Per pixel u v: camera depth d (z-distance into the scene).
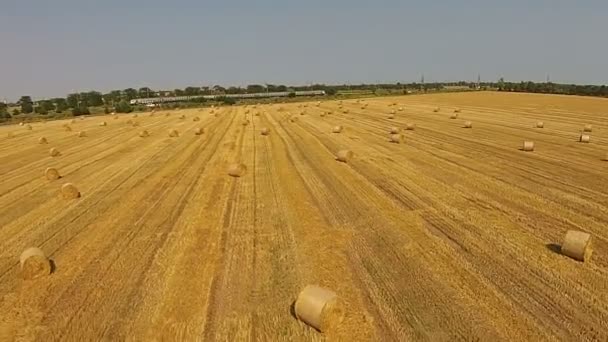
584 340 6.24
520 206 12.28
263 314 7.25
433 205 12.61
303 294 6.95
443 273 8.37
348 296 7.69
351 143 25.09
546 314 6.88
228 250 9.85
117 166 20.48
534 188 14.12
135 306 7.60
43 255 8.95
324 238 10.37
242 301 7.66
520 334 6.41
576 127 30.14
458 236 10.18
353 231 10.77
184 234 10.93
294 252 9.62
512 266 8.55
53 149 24.70
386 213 12.02
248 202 13.55
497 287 7.75
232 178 16.97
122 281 8.52
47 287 8.41
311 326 6.84
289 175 17.16
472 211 11.98
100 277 8.74
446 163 18.53
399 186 14.89
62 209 13.62
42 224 12.23
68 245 10.53
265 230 11.04
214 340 6.59
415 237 10.22
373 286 8.00
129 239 10.74
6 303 7.87
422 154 20.84
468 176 16.06
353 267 8.80
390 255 9.29
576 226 10.61
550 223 10.86
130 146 27.14
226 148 24.64
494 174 16.23
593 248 9.31
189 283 8.35
